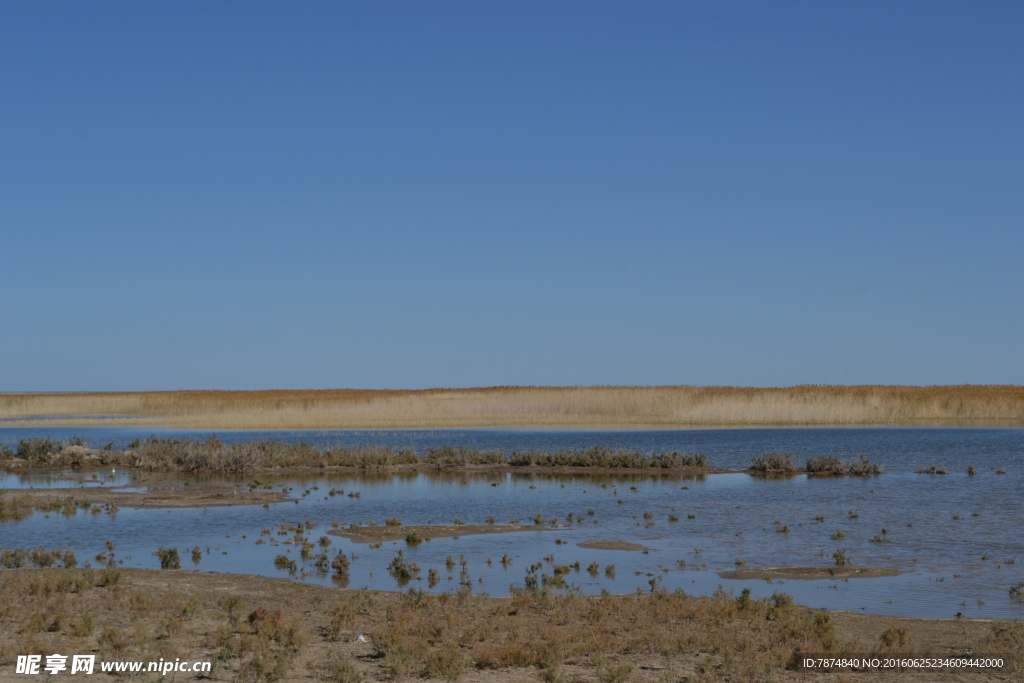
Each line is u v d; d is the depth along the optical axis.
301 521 31.14
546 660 13.97
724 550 25.91
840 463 47.84
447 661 13.27
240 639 14.26
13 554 22.06
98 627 15.45
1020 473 47.50
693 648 15.16
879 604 19.70
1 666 12.79
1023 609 19.25
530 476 47.03
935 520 31.48
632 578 22.16
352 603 17.91
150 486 41.22
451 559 23.94
